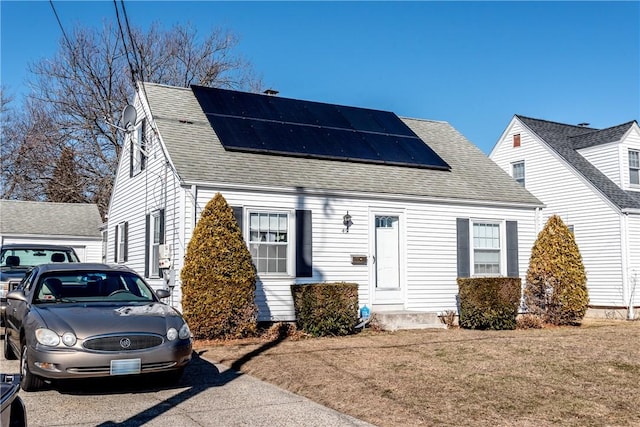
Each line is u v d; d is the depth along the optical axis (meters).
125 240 17.52
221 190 13.21
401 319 14.08
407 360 9.63
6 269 13.76
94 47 34.19
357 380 8.10
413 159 16.89
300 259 13.88
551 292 15.80
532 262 16.14
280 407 6.80
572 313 15.67
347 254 14.48
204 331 11.83
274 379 8.28
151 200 15.08
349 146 16.33
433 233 15.69
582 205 20.78
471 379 8.20
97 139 34.22
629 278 19.25
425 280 15.45
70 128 33.84
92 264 9.28
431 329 14.28
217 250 12.00
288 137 15.70
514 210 16.98
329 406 6.88
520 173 23.39
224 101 16.58
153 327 7.35
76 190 33.56
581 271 15.93
